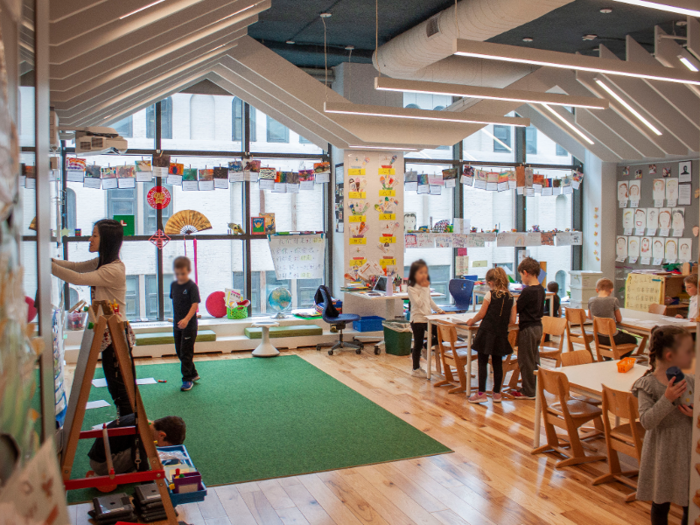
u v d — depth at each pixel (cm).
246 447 509
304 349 924
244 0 546
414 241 1038
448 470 462
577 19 806
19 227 118
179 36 516
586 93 990
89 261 481
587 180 1188
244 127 949
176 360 839
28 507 97
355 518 386
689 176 1021
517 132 1142
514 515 389
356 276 964
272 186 949
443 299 1102
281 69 827
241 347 907
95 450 410
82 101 554
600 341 727
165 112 912
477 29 668
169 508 334
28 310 130
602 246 1163
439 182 1027
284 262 981
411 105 1014
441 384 711
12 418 98
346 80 969
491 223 1134
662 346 341
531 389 652
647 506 403
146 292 924
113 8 400
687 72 597
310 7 748
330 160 1006
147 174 877
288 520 383
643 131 976
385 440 526
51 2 369
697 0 415
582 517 387
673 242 1055
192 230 935
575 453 474
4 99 103
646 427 340
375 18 791
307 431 549
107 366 443
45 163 173
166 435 426
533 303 641
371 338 952
